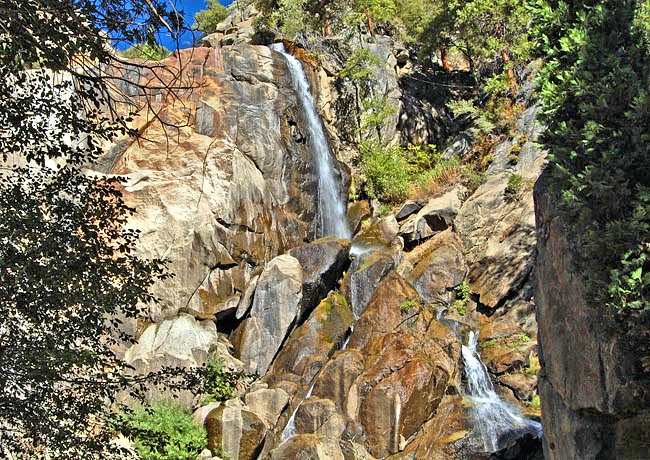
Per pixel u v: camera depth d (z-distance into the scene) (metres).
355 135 22.75
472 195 18.22
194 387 6.81
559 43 8.47
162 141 16.36
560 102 7.64
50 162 8.80
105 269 5.85
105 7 5.15
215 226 15.74
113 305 5.88
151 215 15.41
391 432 11.81
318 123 21.58
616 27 7.55
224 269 15.74
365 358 13.34
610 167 6.89
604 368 6.77
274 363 14.50
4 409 5.32
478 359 13.62
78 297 5.55
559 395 7.77
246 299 15.38
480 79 23.09
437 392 12.30
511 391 12.75
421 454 11.37
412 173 21.33
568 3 8.47
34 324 5.47
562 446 7.63
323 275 15.65
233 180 16.45
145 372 12.97
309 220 18.73
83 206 6.00
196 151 16.42
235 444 11.95
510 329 14.16
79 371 5.99
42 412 5.45
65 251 5.59
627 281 6.46
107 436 5.92
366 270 15.85
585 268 7.09
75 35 5.20
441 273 15.99
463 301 15.73
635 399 6.51
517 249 15.73
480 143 20.12
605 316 6.81
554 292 7.86
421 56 23.38
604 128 6.92
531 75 20.34
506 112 19.97
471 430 11.33
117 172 15.83
